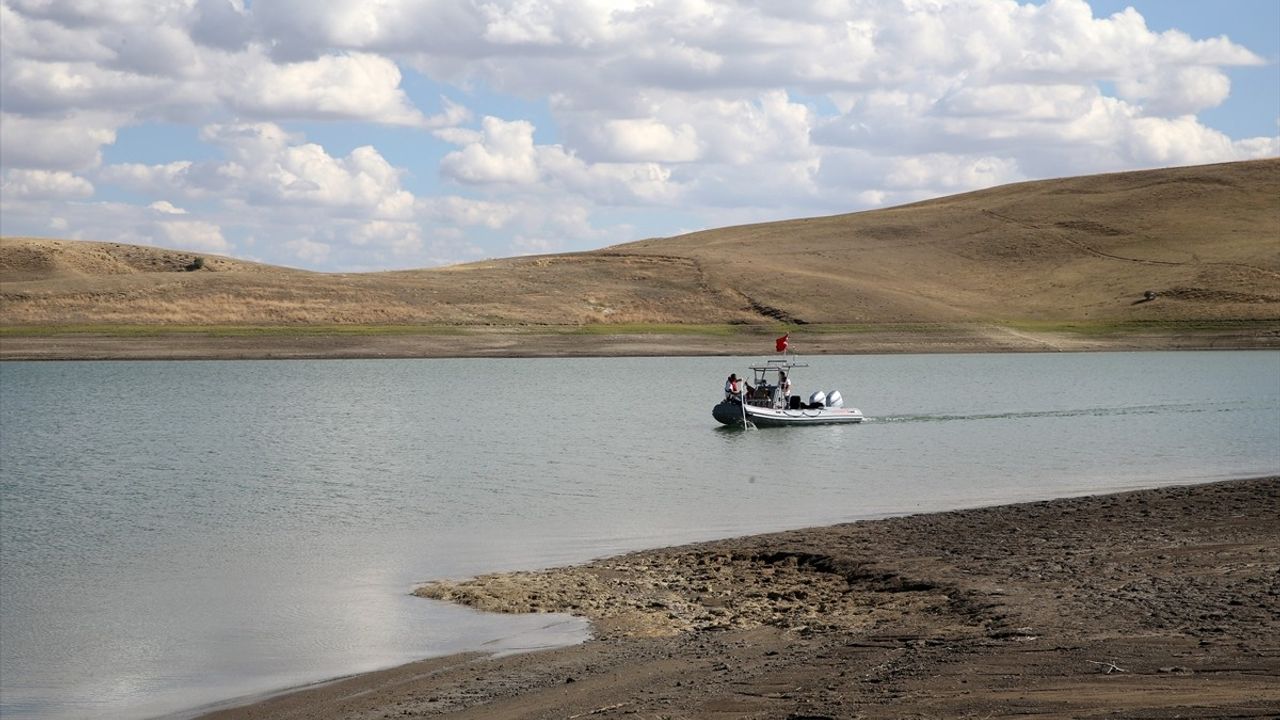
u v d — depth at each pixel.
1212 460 39.47
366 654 17.38
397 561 24.30
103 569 23.97
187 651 17.91
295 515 30.50
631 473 38.19
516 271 144.25
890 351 116.12
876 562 21.75
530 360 108.69
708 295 135.12
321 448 46.31
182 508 31.86
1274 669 12.24
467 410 63.06
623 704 13.05
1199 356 112.19
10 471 39.91
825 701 12.19
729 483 35.50
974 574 20.17
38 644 18.39
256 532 28.09
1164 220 173.50
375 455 43.91
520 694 14.30
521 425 55.03
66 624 19.62
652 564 22.70
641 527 27.73
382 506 31.86
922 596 18.94
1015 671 12.96
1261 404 62.91
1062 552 21.81
